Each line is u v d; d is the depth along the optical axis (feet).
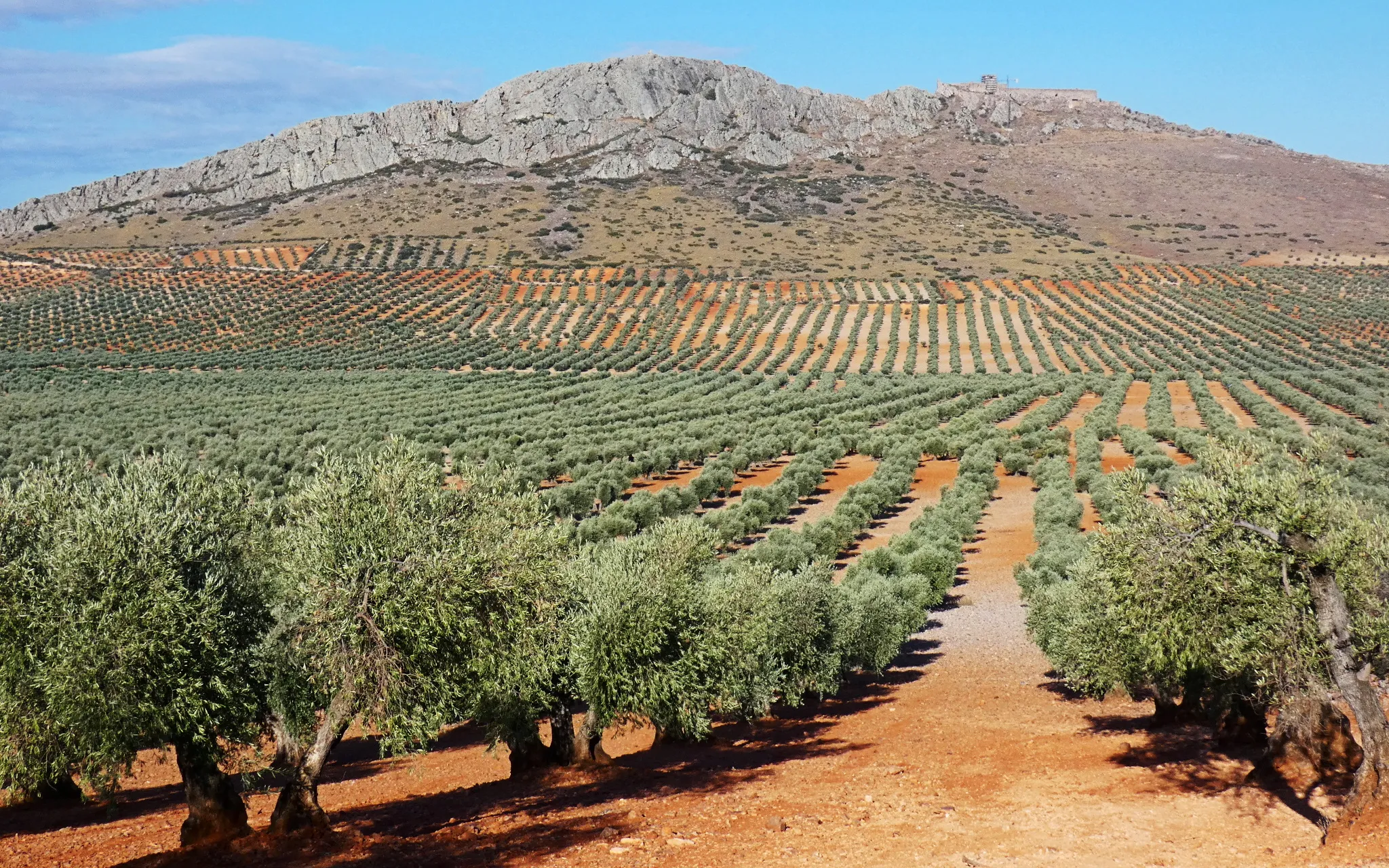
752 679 77.92
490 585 50.93
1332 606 44.83
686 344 420.77
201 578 48.11
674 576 66.59
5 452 223.51
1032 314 479.00
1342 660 44.65
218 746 49.44
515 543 52.95
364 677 49.14
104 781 46.60
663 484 222.28
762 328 454.81
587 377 366.84
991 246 638.94
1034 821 52.80
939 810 55.47
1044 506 175.83
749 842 50.21
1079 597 78.54
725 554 160.66
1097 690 79.77
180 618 45.16
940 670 109.09
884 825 53.01
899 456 230.48
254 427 268.41
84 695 43.06
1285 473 47.65
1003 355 404.16
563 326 454.81
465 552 50.52
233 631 48.21
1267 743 66.59
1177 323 435.12
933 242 649.20
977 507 185.78
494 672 52.42
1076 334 424.87
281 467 217.15
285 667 49.32
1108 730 77.36
